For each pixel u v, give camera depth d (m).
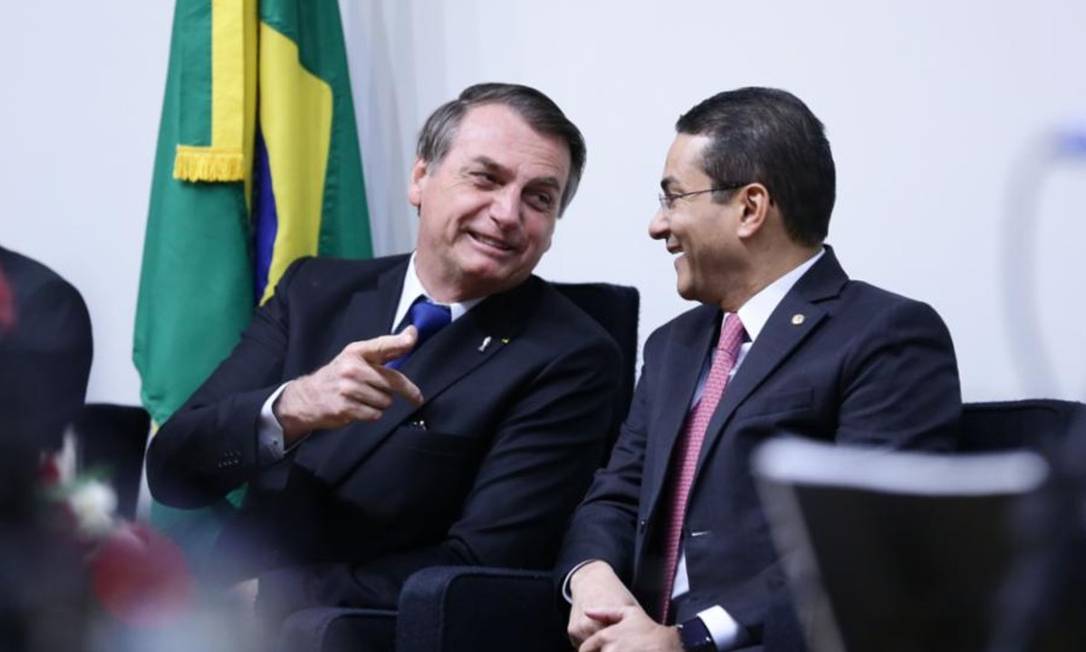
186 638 1.36
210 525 4.23
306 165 4.85
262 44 4.82
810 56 4.43
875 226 4.30
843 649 1.53
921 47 4.25
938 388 3.13
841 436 3.10
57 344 3.89
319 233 4.86
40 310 3.92
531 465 3.58
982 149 4.14
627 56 4.75
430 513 3.61
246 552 3.64
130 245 5.39
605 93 4.79
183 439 3.71
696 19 4.63
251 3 4.83
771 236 3.32
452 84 5.05
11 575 1.32
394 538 3.59
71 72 5.48
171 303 4.72
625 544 3.34
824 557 1.52
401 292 3.91
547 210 3.81
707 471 3.22
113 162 5.42
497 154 3.73
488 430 3.65
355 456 3.63
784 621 2.55
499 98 3.83
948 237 4.18
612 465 3.56
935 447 3.07
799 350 3.24
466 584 3.05
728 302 3.39
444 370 3.71
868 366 3.14
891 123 4.29
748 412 3.19
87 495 1.41
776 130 3.30
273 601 3.37
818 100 4.41
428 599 3.02
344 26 5.18
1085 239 3.92
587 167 4.81
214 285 4.71
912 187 4.25
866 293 3.29
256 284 4.83
